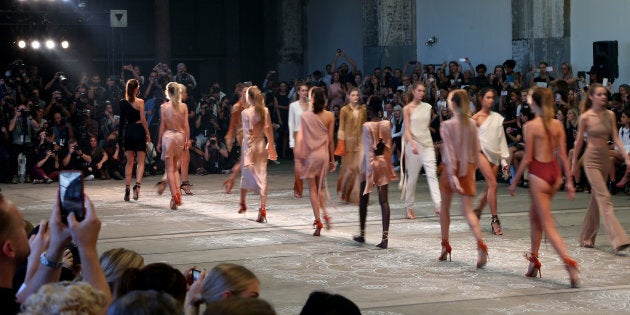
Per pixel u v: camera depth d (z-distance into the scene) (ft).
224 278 15.08
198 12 106.22
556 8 74.38
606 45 65.82
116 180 69.15
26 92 76.13
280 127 84.38
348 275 33.63
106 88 84.43
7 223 14.80
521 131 61.31
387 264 35.55
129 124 55.88
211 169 72.95
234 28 107.24
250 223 46.19
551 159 32.35
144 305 11.03
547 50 74.64
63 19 83.97
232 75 107.55
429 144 46.11
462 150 34.35
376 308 28.35
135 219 48.16
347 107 42.14
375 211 50.11
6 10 80.12
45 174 68.18
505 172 43.04
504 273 33.68
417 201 53.88
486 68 79.00
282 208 51.70
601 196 36.96
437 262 35.81
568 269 31.30
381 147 38.75
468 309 28.17
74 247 20.83
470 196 34.73
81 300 11.18
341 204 53.06
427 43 87.76
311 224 45.62
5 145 68.28
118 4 101.24
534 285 31.63
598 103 36.70
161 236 42.68
